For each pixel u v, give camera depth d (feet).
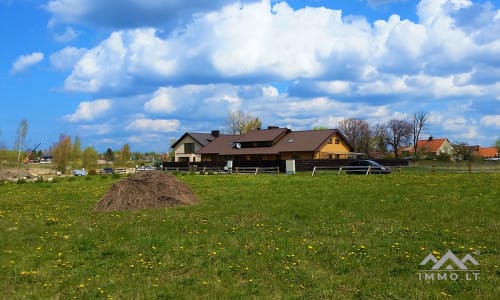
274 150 226.38
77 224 49.83
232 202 65.41
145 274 30.40
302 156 217.77
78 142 288.10
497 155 397.60
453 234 39.06
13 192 94.32
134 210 60.03
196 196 70.85
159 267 31.76
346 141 234.79
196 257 34.14
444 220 46.06
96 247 38.09
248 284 27.89
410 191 71.00
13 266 32.60
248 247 36.60
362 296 25.49
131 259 34.04
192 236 41.29
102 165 337.31
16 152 267.59
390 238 38.78
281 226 45.50
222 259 33.42
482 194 64.18
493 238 37.45
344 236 40.22
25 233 44.86
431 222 45.03
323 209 55.31
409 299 24.85
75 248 37.58
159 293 26.27
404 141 367.86
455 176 101.71
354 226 44.52
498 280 27.48
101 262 33.42
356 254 33.86
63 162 262.67
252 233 42.14
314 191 77.25
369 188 78.13
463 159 312.50
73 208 63.82
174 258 33.86
